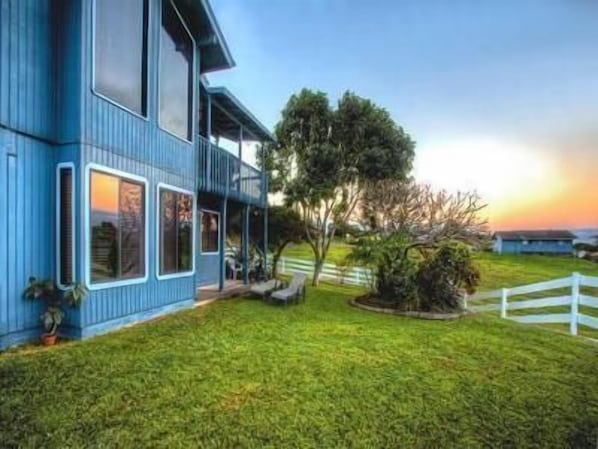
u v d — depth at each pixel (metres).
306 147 17.05
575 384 4.82
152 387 4.18
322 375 4.75
